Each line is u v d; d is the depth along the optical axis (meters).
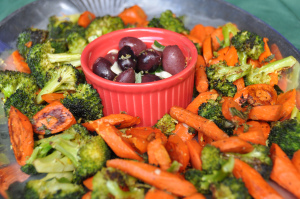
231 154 0.22
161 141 0.22
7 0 0.45
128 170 0.21
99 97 0.27
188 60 0.28
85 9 0.40
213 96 0.28
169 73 0.27
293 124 0.25
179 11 0.40
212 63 0.31
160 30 0.30
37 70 0.30
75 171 0.23
